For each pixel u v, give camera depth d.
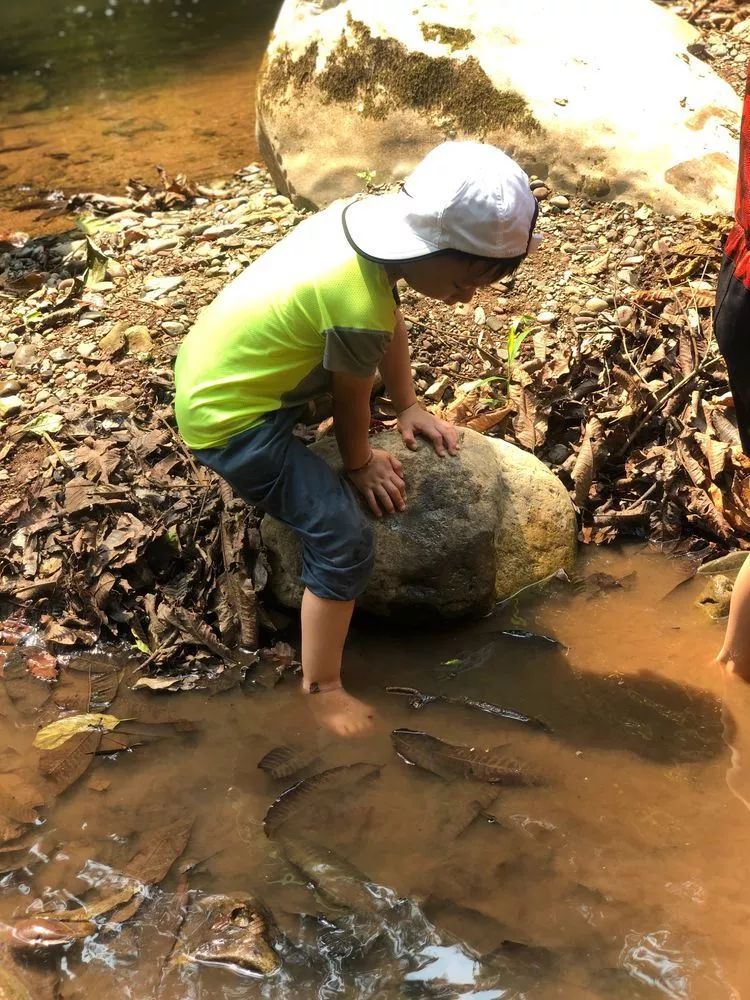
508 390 2.26
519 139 2.73
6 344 2.46
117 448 2.15
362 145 2.86
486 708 1.76
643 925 1.41
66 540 2.02
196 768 1.66
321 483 1.68
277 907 1.44
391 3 2.85
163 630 1.91
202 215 3.00
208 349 1.67
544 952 1.38
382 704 1.78
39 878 1.49
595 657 1.86
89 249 2.71
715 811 1.57
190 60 4.96
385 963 1.37
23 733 1.74
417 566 1.86
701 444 2.14
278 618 1.94
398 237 1.53
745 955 1.37
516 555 1.98
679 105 2.71
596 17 2.86
